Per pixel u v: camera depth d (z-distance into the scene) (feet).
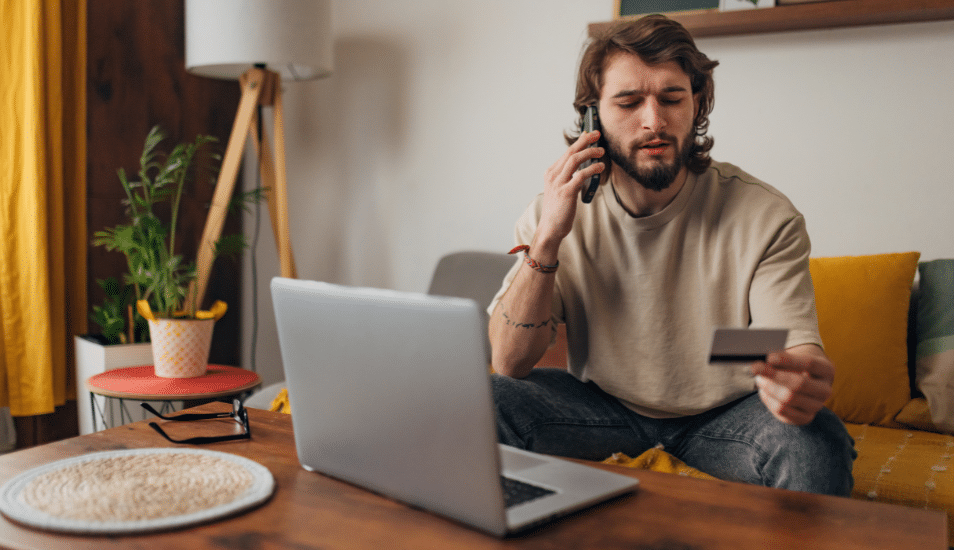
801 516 2.40
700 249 4.34
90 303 8.23
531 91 8.30
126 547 2.00
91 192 8.19
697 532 2.23
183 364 6.28
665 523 2.30
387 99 9.14
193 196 9.38
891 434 5.54
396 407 2.29
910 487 4.43
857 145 6.95
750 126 7.34
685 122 4.15
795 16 6.74
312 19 7.80
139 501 2.29
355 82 9.32
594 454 4.33
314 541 2.08
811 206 7.14
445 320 2.06
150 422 3.39
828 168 7.06
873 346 5.93
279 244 8.45
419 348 2.16
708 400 4.28
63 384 7.89
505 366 4.33
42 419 7.86
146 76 8.69
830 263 6.36
